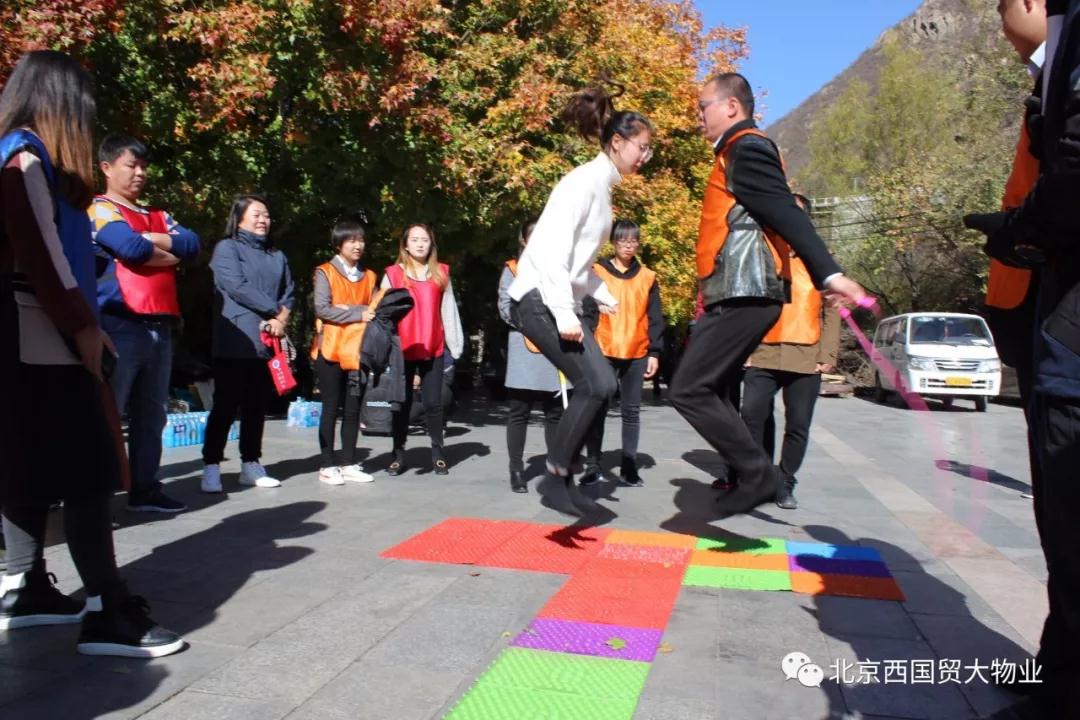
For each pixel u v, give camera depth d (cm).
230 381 600
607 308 448
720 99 358
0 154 293
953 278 3016
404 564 430
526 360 612
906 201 2897
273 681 293
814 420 1427
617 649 322
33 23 646
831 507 599
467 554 449
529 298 404
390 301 633
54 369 303
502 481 672
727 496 382
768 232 352
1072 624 222
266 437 919
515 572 421
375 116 878
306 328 1742
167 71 870
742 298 351
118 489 317
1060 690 265
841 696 287
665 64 1573
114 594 314
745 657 319
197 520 517
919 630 348
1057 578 224
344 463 659
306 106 962
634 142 397
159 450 539
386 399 673
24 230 287
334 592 386
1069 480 216
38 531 341
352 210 1040
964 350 1739
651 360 688
